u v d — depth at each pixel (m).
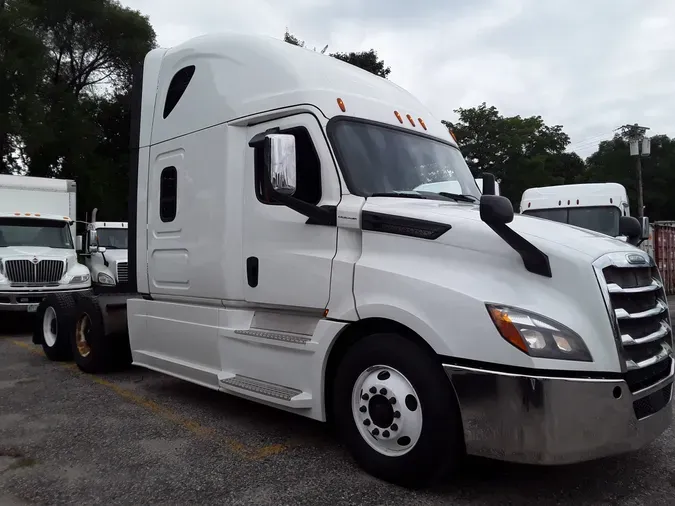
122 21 31.89
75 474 3.90
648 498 3.49
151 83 5.91
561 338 3.13
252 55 4.80
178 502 3.47
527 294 3.26
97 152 32.84
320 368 4.00
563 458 3.10
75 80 33.06
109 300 6.84
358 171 4.14
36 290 11.02
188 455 4.21
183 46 5.59
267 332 4.47
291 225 4.29
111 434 4.68
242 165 4.74
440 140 5.11
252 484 3.70
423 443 3.44
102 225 14.82
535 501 3.45
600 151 53.56
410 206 3.92
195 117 5.20
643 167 54.84
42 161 29.48
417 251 3.66
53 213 12.84
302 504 3.42
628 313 3.35
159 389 6.18
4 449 4.36
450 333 3.31
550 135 39.47
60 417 5.16
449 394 3.39
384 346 3.63
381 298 3.64
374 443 3.75
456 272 3.46
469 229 3.49
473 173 5.51
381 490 3.59
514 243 3.31
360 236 3.93
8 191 12.30
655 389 3.43
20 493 3.62
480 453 3.25
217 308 4.95
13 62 25.06
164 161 5.56
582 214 13.06
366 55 31.28
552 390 3.08
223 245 4.79
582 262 3.26
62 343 7.59
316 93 4.28
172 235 5.43
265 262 4.46
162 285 5.58
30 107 25.69
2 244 11.92
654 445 4.35
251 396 4.42
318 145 4.18
